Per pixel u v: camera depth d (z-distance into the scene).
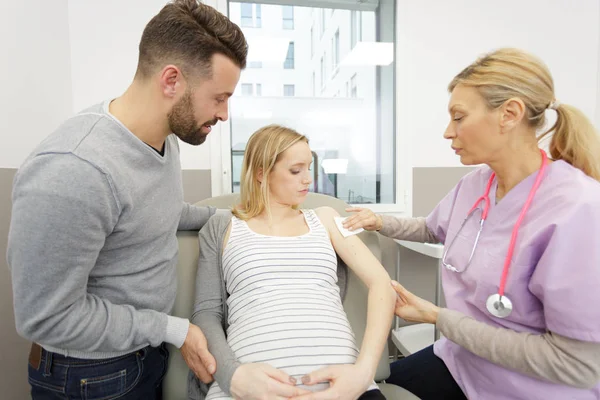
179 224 1.07
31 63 1.26
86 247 0.66
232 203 1.26
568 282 0.68
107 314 0.73
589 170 0.81
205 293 0.99
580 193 0.73
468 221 0.95
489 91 0.77
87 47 1.59
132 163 0.75
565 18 1.97
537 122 0.81
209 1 1.69
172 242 0.92
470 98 0.80
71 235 0.63
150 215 0.80
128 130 0.74
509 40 1.93
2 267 1.11
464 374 0.94
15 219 0.62
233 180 1.79
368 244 1.15
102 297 0.77
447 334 0.84
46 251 0.62
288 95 1.80
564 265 0.69
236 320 0.93
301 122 1.82
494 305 0.80
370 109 1.88
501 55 0.81
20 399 1.20
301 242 1.02
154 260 0.84
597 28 2.00
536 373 0.73
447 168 1.93
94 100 1.61
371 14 1.83
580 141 0.81
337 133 1.86
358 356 0.85
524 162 0.83
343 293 1.09
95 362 0.79
